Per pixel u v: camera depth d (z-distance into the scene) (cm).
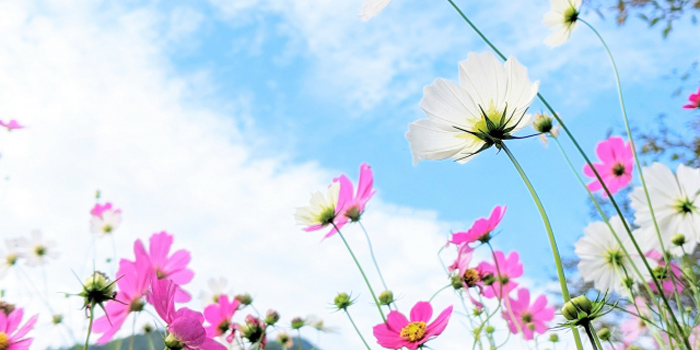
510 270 114
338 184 100
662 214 92
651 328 79
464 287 104
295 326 115
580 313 63
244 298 109
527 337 113
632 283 90
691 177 91
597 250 93
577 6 88
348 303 99
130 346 80
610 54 81
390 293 101
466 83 73
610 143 103
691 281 85
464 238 98
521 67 71
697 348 77
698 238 90
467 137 73
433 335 91
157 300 77
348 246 91
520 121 71
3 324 90
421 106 73
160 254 94
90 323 78
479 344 103
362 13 81
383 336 93
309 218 100
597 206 80
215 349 79
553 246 62
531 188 65
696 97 102
